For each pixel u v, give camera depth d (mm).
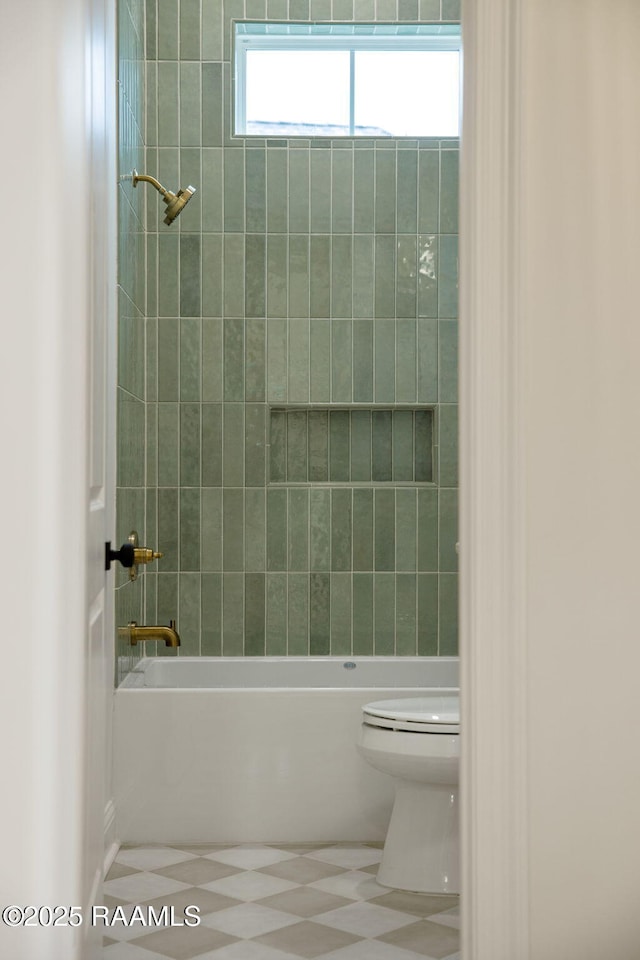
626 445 1915
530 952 1894
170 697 3373
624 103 1922
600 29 1918
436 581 4289
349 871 3096
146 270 4230
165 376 4246
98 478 2053
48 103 1724
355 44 4355
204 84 4246
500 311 1885
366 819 3395
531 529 1896
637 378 1915
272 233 4258
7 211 1729
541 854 1899
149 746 3369
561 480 1901
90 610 1880
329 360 4273
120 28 3375
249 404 4262
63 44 1747
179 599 4242
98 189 2051
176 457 4250
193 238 4242
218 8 4246
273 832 3389
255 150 4250
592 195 1911
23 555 1740
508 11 1890
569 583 1904
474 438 1889
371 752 2959
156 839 3367
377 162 4273
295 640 4266
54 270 1731
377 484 4289
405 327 4285
